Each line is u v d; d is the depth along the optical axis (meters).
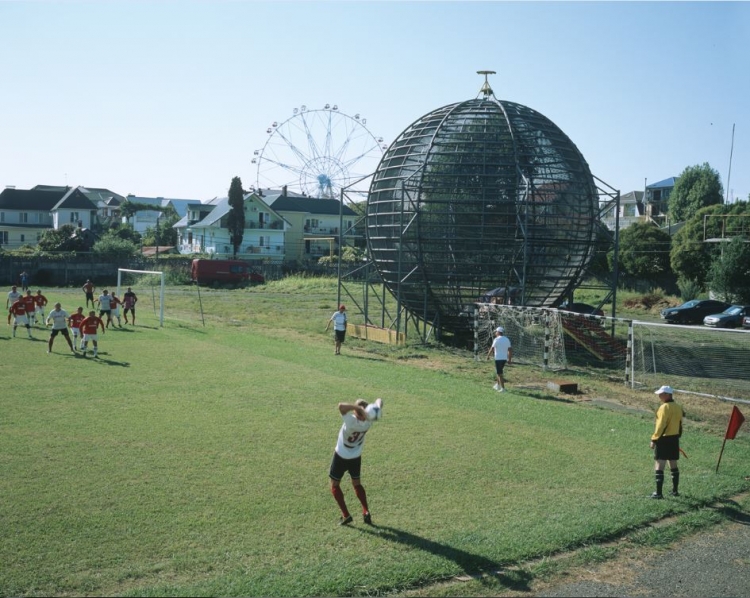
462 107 28.62
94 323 22.72
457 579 7.75
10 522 8.82
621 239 61.75
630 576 8.06
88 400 15.87
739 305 43.66
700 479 11.54
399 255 26.98
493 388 18.95
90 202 89.31
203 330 31.09
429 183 26.64
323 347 26.55
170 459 11.63
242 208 75.81
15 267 62.47
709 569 8.31
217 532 8.71
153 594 7.02
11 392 16.52
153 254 84.06
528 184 25.83
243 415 14.83
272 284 64.31
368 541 8.57
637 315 46.72
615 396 18.61
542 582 7.79
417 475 11.25
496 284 26.75
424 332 29.14
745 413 17.16
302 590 7.24
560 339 23.73
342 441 9.11
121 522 8.93
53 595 7.06
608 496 10.55
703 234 56.56
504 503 10.09
